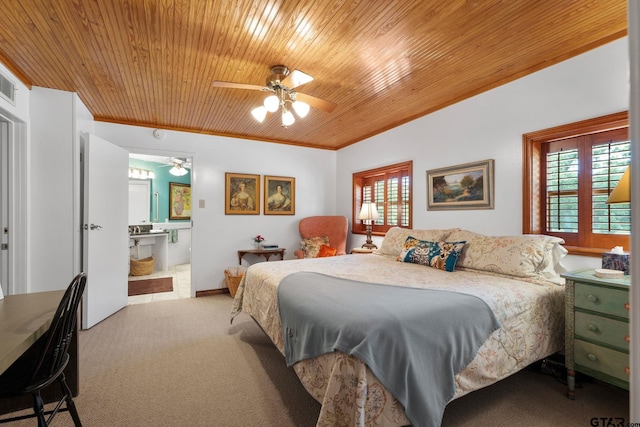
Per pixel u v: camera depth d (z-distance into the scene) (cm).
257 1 185
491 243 259
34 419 181
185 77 281
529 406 190
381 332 143
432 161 365
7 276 275
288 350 193
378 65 262
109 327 321
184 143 444
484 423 175
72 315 153
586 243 248
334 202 564
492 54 248
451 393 154
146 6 188
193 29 211
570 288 198
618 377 176
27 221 283
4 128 277
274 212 506
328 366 152
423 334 152
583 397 199
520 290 204
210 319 348
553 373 224
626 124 221
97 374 227
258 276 272
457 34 220
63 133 304
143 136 419
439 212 356
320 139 511
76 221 308
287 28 211
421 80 293
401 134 411
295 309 188
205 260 455
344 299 177
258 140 495
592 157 246
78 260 310
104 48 233
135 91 312
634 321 44
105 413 184
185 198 752
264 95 322
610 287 179
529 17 202
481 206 309
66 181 303
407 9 193
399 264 299
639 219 44
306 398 200
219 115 389
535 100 266
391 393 139
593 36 225
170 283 526
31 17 196
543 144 275
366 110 373
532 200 272
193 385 213
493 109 299
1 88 243
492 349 176
